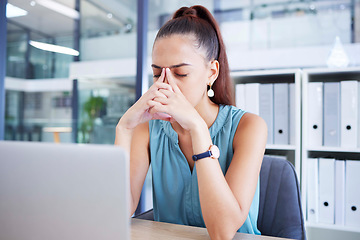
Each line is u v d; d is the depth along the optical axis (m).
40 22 7.45
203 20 1.01
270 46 6.75
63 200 0.50
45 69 8.52
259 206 1.19
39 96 8.71
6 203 0.55
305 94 1.76
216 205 0.77
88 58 8.27
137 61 1.87
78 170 0.49
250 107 1.86
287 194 1.14
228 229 0.76
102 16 7.96
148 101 0.89
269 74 1.81
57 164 0.50
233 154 1.02
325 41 6.32
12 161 0.54
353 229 1.65
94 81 8.20
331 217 1.72
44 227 0.52
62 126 8.17
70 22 7.57
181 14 1.10
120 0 7.78
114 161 0.47
